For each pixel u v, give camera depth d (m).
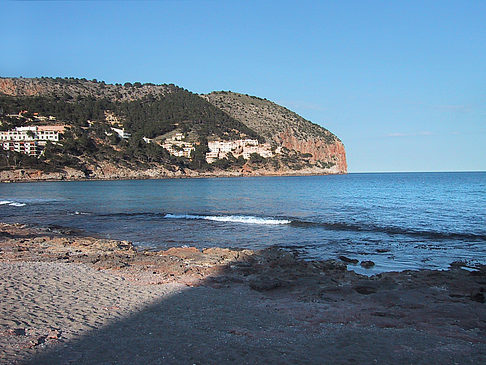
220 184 115.69
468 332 7.97
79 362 6.07
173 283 12.15
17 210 41.28
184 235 24.23
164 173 176.88
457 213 35.19
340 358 6.46
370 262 16.09
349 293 11.16
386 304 10.01
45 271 12.88
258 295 10.98
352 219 31.56
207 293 11.02
